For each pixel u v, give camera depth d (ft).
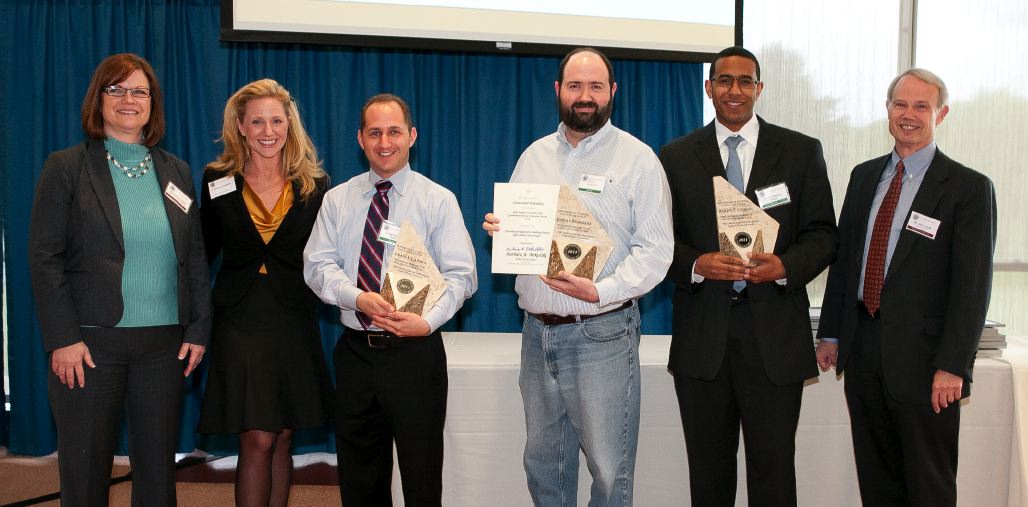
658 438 8.11
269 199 7.11
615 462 6.41
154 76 6.78
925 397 6.66
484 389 7.91
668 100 11.31
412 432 6.52
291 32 10.06
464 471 7.95
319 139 11.09
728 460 7.00
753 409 6.68
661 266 6.23
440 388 6.63
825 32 11.45
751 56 6.90
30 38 10.75
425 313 6.37
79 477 6.39
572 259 6.17
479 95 11.12
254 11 10.02
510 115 11.14
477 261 11.29
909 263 6.77
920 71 6.98
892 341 6.78
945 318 6.64
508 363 7.98
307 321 7.16
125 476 10.27
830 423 8.11
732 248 6.48
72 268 6.38
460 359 8.20
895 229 6.97
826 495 8.17
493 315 11.34
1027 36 11.53
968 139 11.68
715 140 6.98
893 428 7.14
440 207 6.72
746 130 7.05
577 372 6.41
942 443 6.77
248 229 6.88
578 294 6.11
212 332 7.47
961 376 6.46
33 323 10.87
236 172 7.09
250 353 6.81
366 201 6.73
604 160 6.45
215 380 6.86
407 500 6.65
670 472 8.13
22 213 10.87
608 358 6.37
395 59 10.98
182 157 10.94
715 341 6.68
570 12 10.46
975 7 11.50
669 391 8.07
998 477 7.94
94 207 6.34
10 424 11.17
